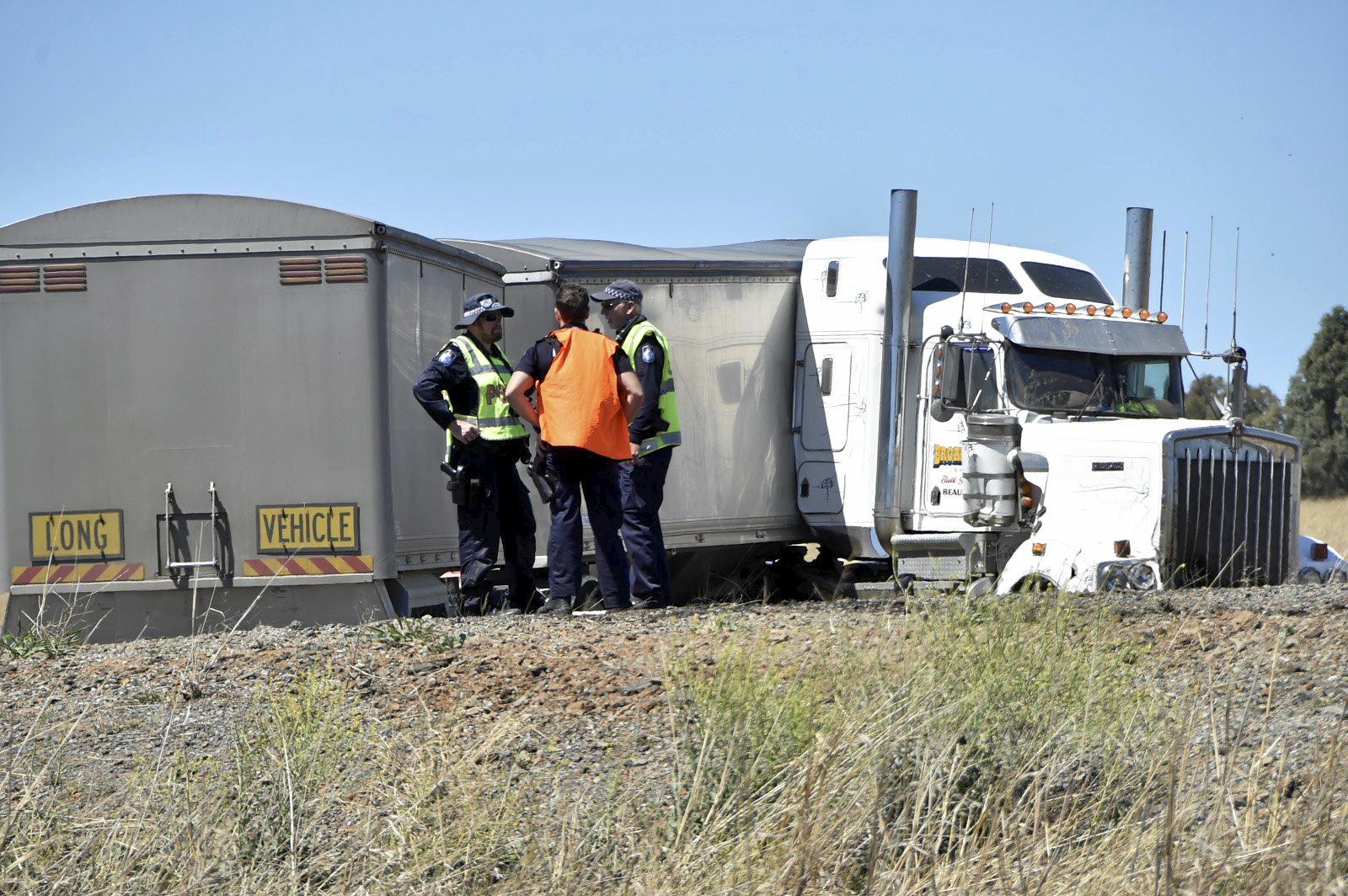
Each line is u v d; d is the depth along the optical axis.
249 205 39.28
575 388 36.72
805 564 59.66
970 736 19.14
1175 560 41.91
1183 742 19.27
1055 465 43.94
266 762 19.67
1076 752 19.34
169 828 18.05
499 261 52.12
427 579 42.16
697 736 19.67
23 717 24.97
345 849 17.94
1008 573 42.16
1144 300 58.53
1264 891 15.43
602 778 20.02
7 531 39.75
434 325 42.62
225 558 39.12
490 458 38.12
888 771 18.16
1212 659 25.06
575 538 37.16
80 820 18.62
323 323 38.94
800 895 16.03
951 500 51.00
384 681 26.80
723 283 54.62
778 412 56.72
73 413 39.66
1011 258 55.41
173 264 39.47
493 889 16.89
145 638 39.31
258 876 17.31
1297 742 19.86
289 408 39.03
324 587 38.81
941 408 49.59
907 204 52.25
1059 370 49.53
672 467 52.34
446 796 18.62
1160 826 16.91
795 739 19.08
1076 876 16.33
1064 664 21.25
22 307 39.78
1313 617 28.25
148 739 23.17
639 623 32.44
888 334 52.56
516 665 27.39
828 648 22.84
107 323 39.62
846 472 54.75
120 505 39.41
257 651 30.11
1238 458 43.59
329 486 38.88
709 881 16.28
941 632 22.53
